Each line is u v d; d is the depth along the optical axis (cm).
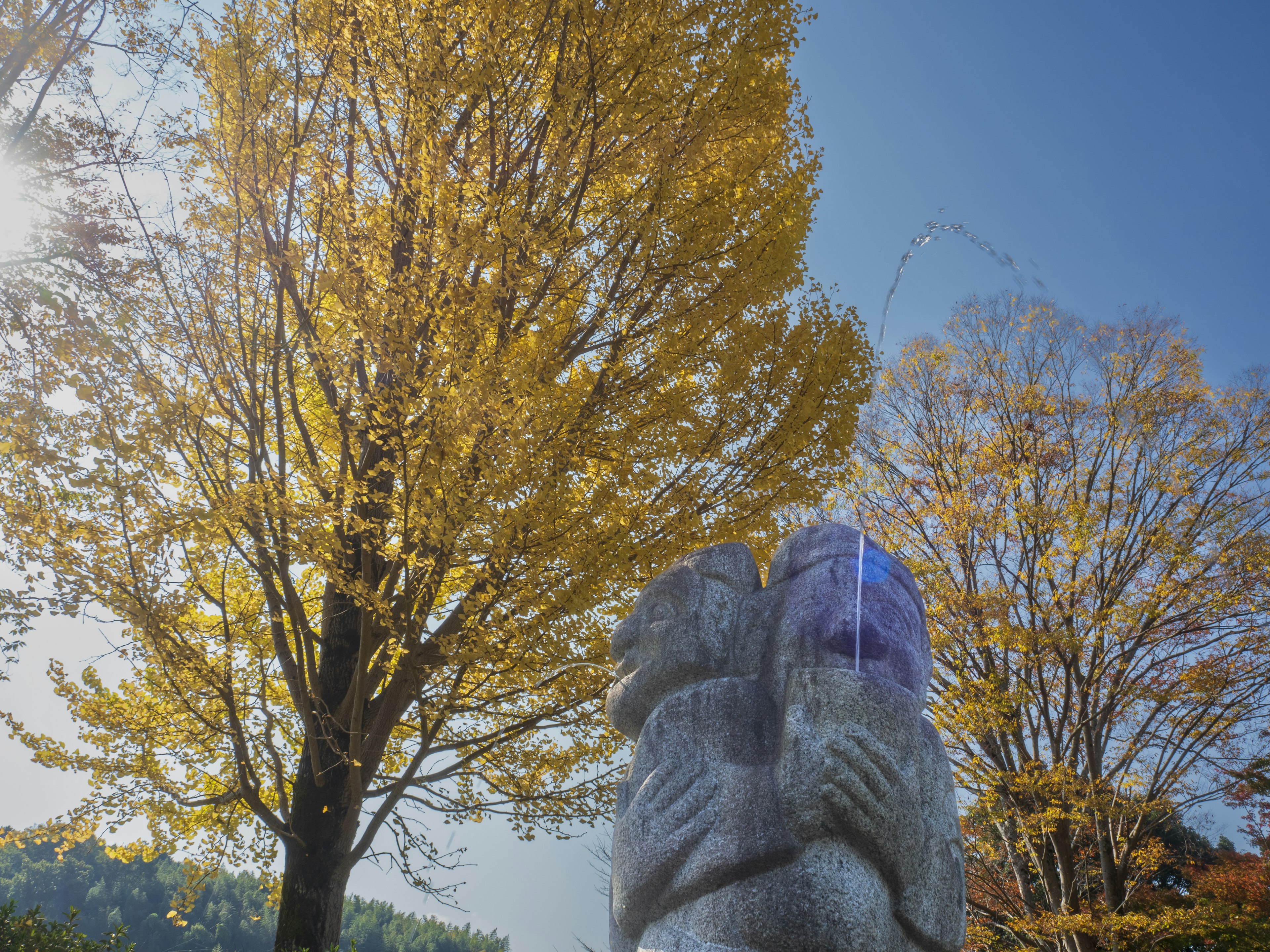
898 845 289
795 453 638
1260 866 1241
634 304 632
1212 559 1173
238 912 4456
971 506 1249
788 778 295
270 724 682
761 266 629
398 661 657
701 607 377
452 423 517
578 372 698
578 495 608
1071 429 1348
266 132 612
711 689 345
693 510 626
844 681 307
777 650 348
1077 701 1227
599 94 591
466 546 557
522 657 593
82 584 549
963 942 306
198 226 614
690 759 329
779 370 621
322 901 668
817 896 276
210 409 615
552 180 604
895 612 345
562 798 770
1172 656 1176
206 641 664
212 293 615
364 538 617
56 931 625
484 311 533
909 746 303
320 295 635
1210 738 1138
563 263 615
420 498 554
